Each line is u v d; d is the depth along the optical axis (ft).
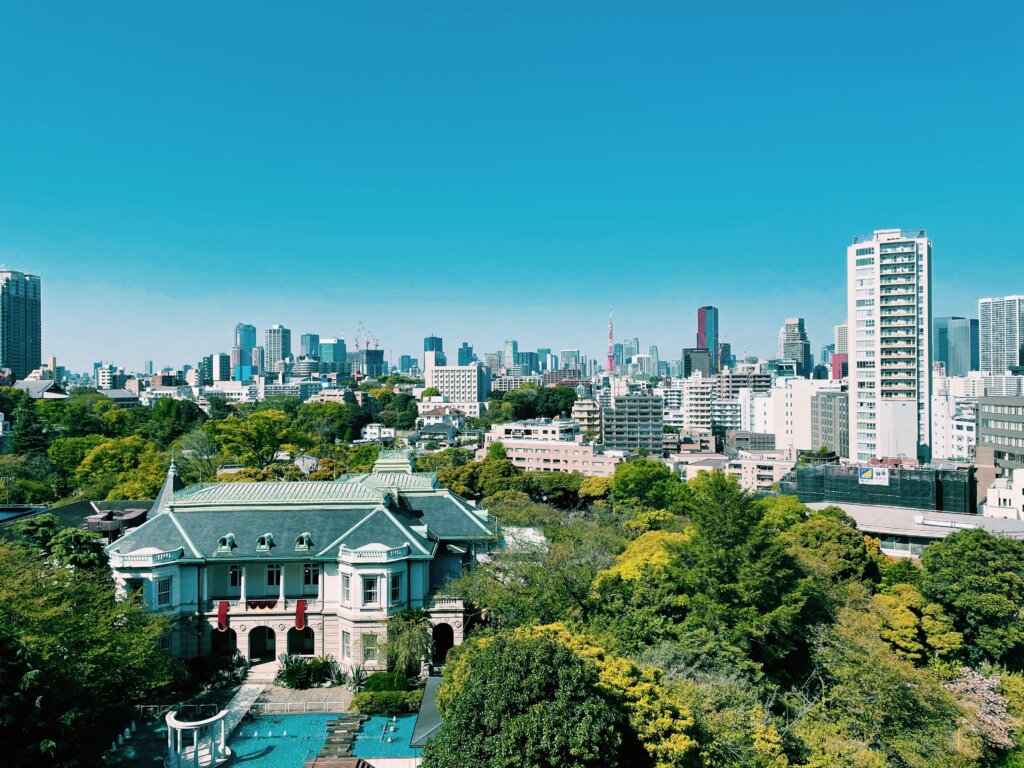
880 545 356.59
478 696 119.55
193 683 199.72
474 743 114.83
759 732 146.41
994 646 239.91
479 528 239.30
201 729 174.50
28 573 163.22
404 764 160.66
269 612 209.67
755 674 179.73
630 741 123.13
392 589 206.80
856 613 215.31
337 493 228.84
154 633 177.06
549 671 119.44
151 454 411.13
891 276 568.00
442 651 215.92
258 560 208.33
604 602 198.39
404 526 221.05
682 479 535.19
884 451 566.77
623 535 306.76
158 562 200.13
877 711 176.14
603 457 620.08
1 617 146.10
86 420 567.59
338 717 183.52
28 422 456.45
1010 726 204.13
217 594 213.05
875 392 575.79
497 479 474.90
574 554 236.02
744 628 182.19
